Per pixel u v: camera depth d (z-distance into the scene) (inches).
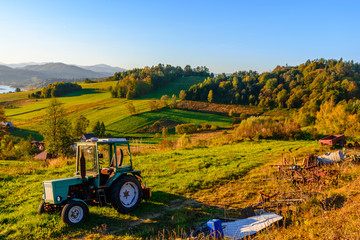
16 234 325.4
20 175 624.4
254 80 6860.2
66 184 360.2
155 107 4965.6
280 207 383.2
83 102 6333.7
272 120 1391.5
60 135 1593.3
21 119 5157.5
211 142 1253.7
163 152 941.8
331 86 5036.9
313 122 2148.1
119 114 4761.3
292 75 6624.0
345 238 253.8
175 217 377.4
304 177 503.5
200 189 507.8
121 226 350.9
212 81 6806.1
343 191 406.6
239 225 316.2
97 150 380.2
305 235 275.3
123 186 395.2
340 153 623.2
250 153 860.0
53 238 318.3
